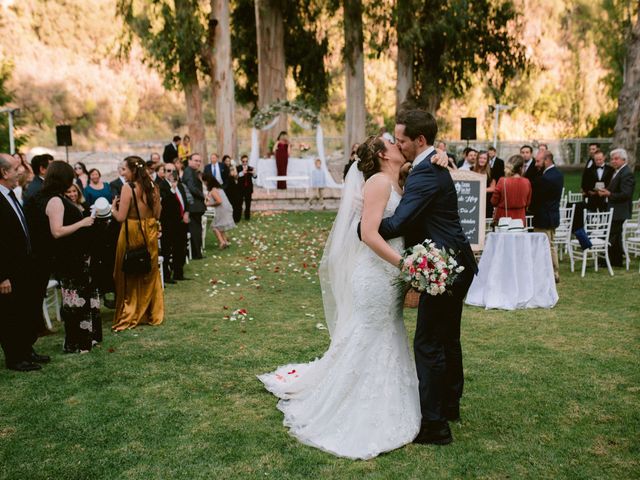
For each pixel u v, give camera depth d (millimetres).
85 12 46469
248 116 46125
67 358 4938
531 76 36188
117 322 5883
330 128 44625
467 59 23172
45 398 4090
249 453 3309
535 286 6641
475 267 3506
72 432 3574
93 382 4387
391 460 3223
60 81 45438
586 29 35938
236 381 4395
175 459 3244
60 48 46062
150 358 4922
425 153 3426
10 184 4598
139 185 5727
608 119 35906
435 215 3396
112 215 5840
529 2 37125
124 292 5895
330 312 4090
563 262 9477
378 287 3471
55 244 4918
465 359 4812
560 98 37312
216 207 11016
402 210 3271
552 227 7727
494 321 6023
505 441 3416
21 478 3066
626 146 16234
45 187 4922
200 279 8383
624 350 5000
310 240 12070
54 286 5895
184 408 3918
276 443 3428
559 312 6340
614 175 8930
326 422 3500
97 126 46531
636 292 7215
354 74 21359
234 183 14531
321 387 3664
